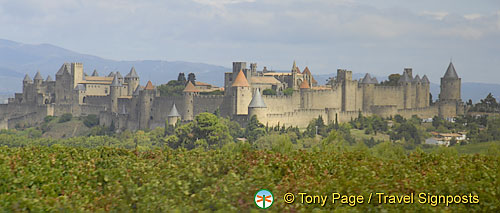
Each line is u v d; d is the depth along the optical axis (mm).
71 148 86938
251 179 63750
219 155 78062
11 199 59031
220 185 61500
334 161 74062
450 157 79688
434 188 61594
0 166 69438
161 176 68125
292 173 67938
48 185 64250
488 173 68125
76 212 56969
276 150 84750
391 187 60875
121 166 73375
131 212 59938
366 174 65250
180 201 60656
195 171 67625
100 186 67562
